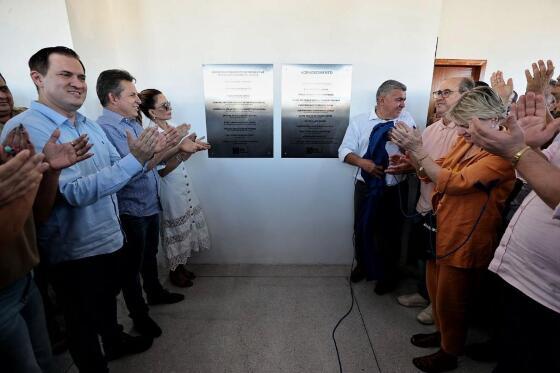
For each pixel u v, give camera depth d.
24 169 0.73
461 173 1.26
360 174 2.18
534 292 0.99
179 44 2.11
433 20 2.06
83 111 1.80
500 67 3.20
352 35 2.09
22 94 1.75
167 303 2.08
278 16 2.07
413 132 1.40
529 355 1.01
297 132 2.26
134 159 1.17
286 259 2.57
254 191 2.41
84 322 1.30
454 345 1.46
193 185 2.40
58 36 1.66
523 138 0.78
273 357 1.65
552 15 3.07
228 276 2.41
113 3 2.04
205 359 1.64
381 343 1.74
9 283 0.87
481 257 1.31
